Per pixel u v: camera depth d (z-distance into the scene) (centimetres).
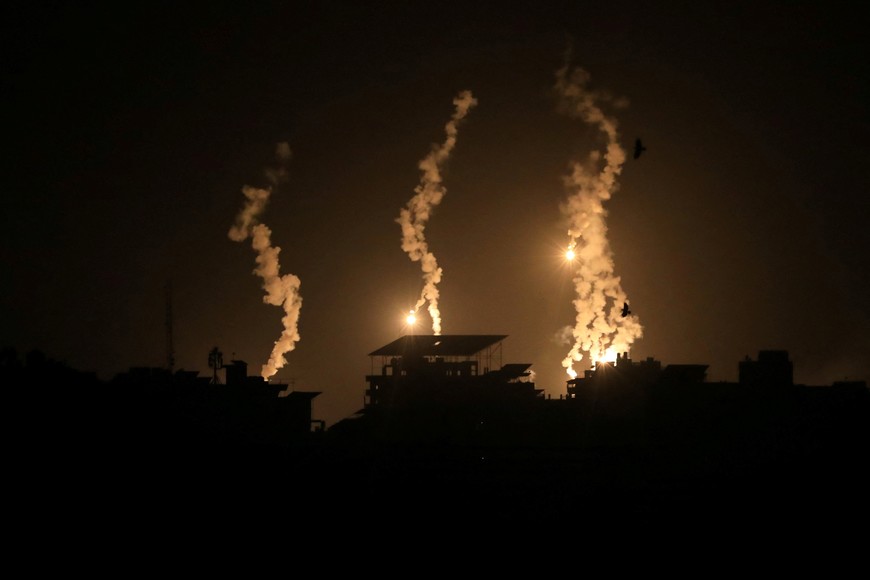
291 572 18725
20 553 17900
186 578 18025
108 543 18775
